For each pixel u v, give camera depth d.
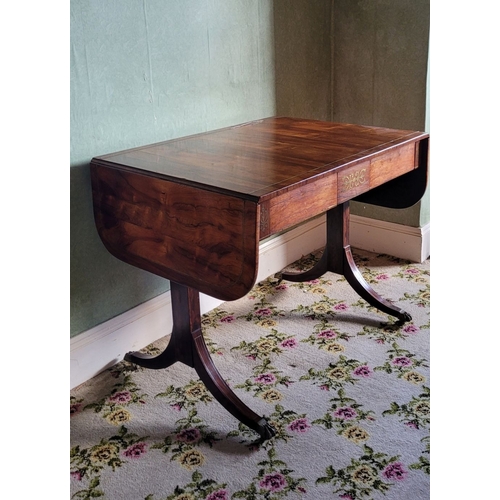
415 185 2.38
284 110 2.95
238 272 1.64
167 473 1.75
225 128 2.46
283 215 1.69
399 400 2.04
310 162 1.88
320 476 1.72
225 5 2.47
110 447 1.87
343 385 2.14
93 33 2.01
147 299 2.45
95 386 2.19
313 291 2.87
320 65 3.12
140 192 1.86
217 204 1.64
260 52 2.72
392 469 1.73
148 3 2.16
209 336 2.49
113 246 2.04
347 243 2.61
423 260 3.19
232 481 1.71
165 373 2.26
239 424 1.96
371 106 3.14
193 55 2.38
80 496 1.67
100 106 2.09
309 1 2.94
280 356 2.33
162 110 2.31
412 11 2.85
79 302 2.19
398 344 2.39
